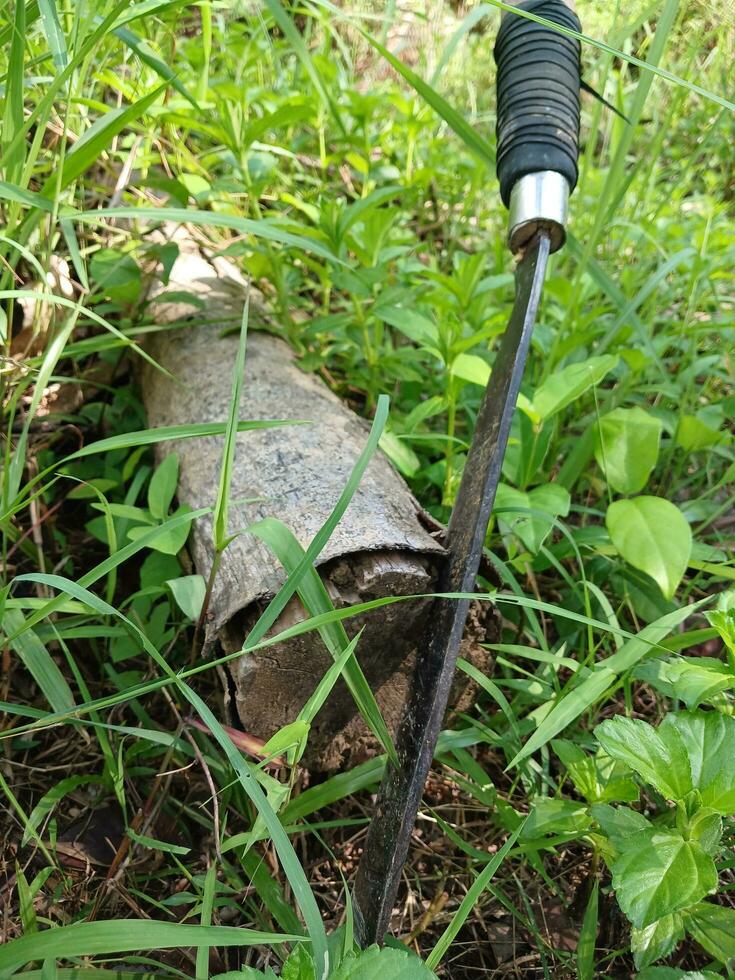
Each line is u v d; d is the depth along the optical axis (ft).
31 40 1.79
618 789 1.21
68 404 1.95
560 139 1.34
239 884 1.29
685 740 1.12
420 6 2.79
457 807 1.46
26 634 1.33
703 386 2.20
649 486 2.02
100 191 2.07
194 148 2.52
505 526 1.56
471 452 1.34
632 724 1.13
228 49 2.53
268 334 1.91
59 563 1.64
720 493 2.07
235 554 1.33
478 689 1.50
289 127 2.64
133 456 1.70
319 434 1.52
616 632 1.21
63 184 1.46
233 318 1.85
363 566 1.27
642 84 1.73
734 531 1.96
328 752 1.43
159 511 1.48
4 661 1.48
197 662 1.52
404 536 1.29
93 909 1.24
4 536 1.50
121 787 1.27
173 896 1.24
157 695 1.53
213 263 2.12
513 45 1.40
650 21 2.15
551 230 1.35
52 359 1.40
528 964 1.31
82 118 1.88
